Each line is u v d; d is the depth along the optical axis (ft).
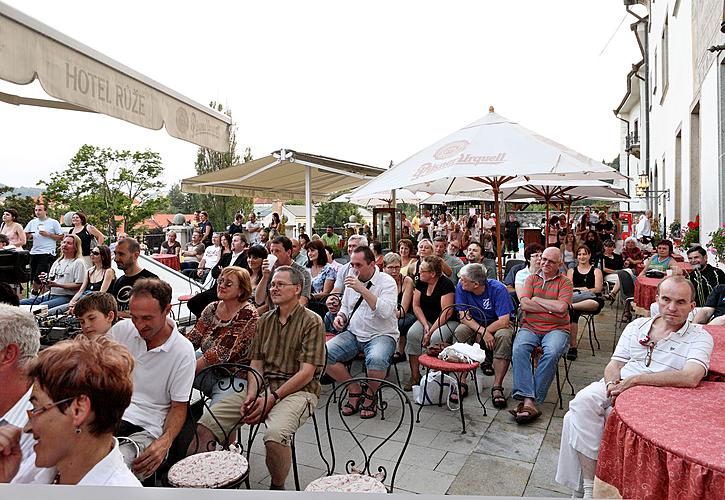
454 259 23.77
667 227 43.01
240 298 12.17
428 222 59.67
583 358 19.39
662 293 9.71
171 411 9.23
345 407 14.58
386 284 15.52
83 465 5.23
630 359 10.17
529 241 52.01
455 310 16.55
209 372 11.81
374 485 7.66
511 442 12.50
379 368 14.08
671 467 6.39
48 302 20.44
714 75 24.63
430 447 12.28
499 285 16.14
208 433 10.18
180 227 53.57
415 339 16.05
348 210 136.15
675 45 38.14
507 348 15.05
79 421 5.10
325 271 21.53
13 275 15.48
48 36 8.82
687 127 33.40
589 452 9.46
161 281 9.33
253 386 10.49
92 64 9.84
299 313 11.23
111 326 10.65
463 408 14.67
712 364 9.79
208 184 34.71
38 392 5.20
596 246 32.50
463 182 28.02
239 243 25.63
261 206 145.89
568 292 14.76
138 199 74.54
